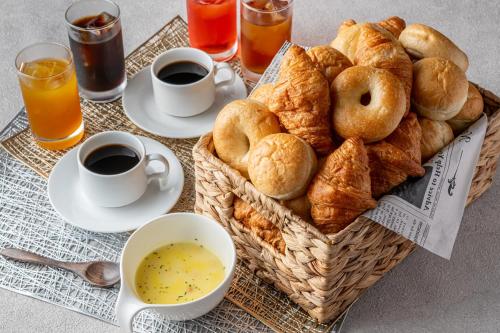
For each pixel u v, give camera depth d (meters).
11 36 1.35
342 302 1.04
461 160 1.02
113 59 1.22
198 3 1.25
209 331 1.03
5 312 1.04
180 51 1.22
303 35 1.34
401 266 1.10
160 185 1.13
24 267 1.08
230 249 1.01
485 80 1.30
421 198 0.99
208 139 1.04
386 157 0.97
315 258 0.97
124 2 1.41
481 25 1.39
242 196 1.00
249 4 1.24
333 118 0.98
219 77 1.27
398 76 1.01
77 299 1.05
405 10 1.40
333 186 0.95
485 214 1.15
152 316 1.04
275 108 1.00
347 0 1.41
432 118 1.03
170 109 1.20
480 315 1.06
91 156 1.12
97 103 1.25
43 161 1.18
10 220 1.12
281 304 1.05
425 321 1.05
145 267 1.03
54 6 1.40
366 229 0.96
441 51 1.05
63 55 1.19
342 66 1.01
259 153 0.97
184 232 1.04
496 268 1.10
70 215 1.10
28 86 1.14
